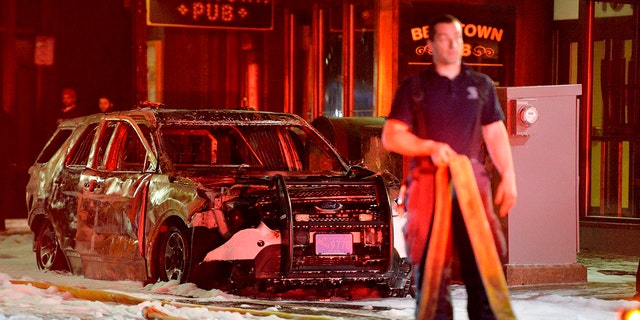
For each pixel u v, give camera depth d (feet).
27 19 131.44
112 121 69.10
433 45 37.96
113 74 135.64
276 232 57.52
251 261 57.82
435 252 36.06
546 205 66.64
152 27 151.43
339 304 56.95
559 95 66.44
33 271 72.84
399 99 37.68
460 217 36.60
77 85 134.21
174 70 149.18
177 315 50.01
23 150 129.90
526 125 65.51
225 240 57.98
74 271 69.87
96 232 66.39
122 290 61.36
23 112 131.23
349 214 58.80
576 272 67.31
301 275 57.57
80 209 67.92
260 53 139.74
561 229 66.90
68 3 133.59
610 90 93.86
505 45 102.47
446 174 36.42
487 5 101.55
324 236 57.98
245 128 69.67
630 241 89.25
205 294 58.44
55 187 71.36
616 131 93.61
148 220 62.28
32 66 131.95
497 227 37.17
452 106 37.42
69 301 56.18
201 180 61.21
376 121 82.48
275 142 70.38
